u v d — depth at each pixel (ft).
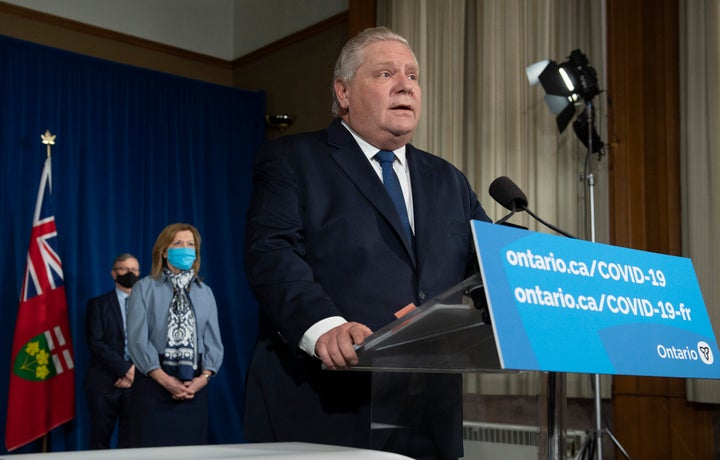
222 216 22.00
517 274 3.12
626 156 14.19
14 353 17.02
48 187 18.07
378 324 4.59
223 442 20.85
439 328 3.29
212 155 22.15
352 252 4.73
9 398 16.87
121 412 15.67
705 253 12.94
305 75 21.57
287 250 4.63
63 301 17.72
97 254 19.72
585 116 13.50
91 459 2.54
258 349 4.82
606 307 3.39
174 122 21.59
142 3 22.22
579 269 3.36
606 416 13.61
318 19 21.17
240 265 22.18
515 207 4.58
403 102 5.08
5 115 18.79
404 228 4.92
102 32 21.31
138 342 12.53
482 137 15.72
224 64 23.65
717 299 12.74
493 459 3.49
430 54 16.89
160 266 13.14
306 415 4.51
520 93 15.44
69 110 19.76
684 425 13.08
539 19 15.34
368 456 2.60
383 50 5.21
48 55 19.65
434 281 4.82
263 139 22.71
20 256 18.62
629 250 3.64
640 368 3.39
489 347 3.41
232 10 24.04
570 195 14.70
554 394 3.40
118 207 20.30
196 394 12.85
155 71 21.42
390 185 5.15
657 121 14.07
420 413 3.50
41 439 17.93
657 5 14.25
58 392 17.24
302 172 4.96
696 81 13.32
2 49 18.94
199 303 13.23
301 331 4.17
